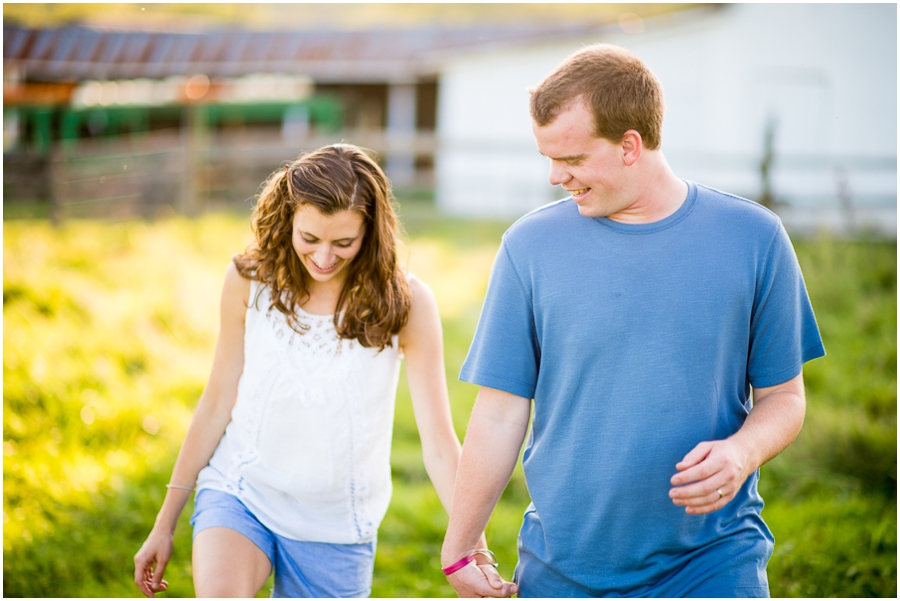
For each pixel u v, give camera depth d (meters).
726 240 1.96
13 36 11.78
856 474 4.48
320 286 2.35
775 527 3.89
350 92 14.40
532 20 14.38
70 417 4.56
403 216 10.65
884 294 7.02
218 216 10.45
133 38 12.54
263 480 2.32
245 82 13.83
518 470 4.50
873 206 9.89
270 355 2.33
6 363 4.80
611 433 1.97
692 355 1.94
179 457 2.43
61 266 7.23
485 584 2.09
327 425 2.32
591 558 2.02
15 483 3.89
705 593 1.96
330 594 2.39
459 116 13.41
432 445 2.42
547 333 2.03
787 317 2.01
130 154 10.66
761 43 11.92
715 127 12.20
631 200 1.94
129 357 5.50
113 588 3.40
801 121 11.85
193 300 6.57
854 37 11.60
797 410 2.01
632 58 1.90
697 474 1.79
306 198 2.13
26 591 3.33
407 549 3.74
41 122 12.09
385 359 2.37
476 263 8.30
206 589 2.12
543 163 12.94
